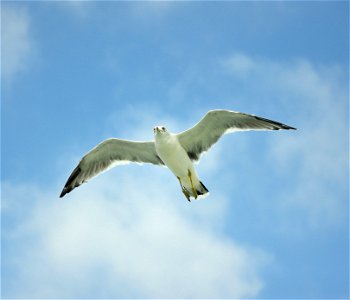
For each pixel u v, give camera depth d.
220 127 17.42
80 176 18.72
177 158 17.06
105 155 18.42
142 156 18.27
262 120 17.23
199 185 17.58
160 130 16.86
